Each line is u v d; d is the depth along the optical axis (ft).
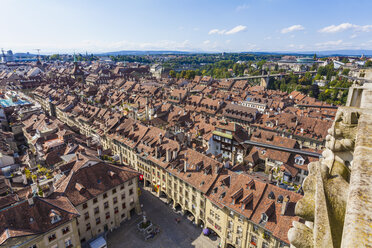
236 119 394.52
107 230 195.72
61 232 147.02
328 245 20.71
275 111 442.09
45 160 228.84
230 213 169.89
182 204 216.13
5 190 183.83
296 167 242.58
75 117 395.34
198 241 190.19
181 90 510.17
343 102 565.12
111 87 643.04
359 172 18.67
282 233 140.46
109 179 192.65
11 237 125.70
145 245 186.70
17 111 387.34
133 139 270.46
